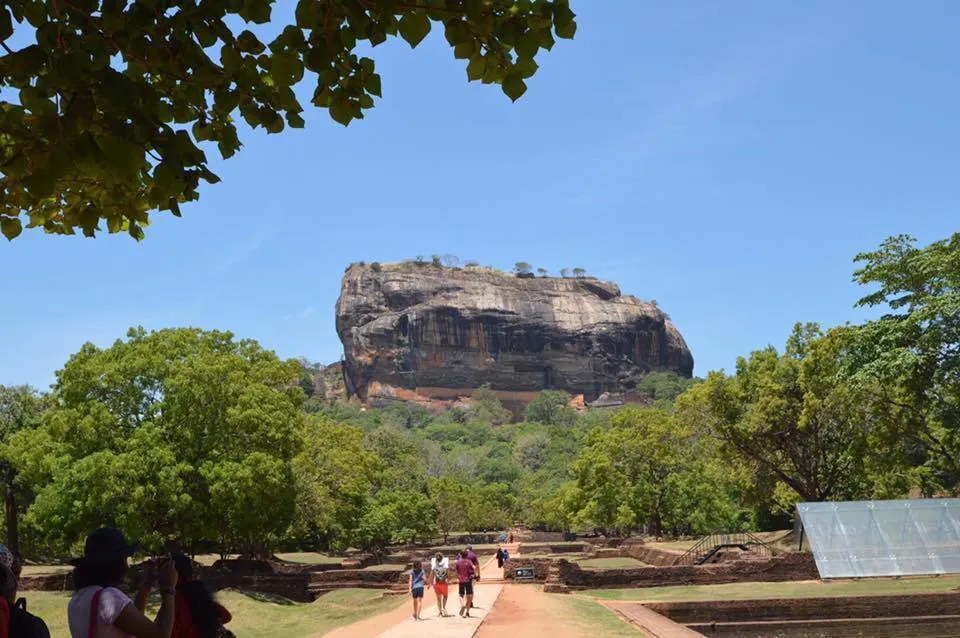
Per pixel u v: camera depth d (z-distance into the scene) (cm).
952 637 2795
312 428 6200
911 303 3388
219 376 3847
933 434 3988
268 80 509
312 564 5572
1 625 431
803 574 3709
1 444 4112
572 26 450
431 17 446
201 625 578
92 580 463
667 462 6550
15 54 398
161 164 424
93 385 3750
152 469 3553
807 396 4456
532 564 4375
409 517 8006
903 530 3653
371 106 477
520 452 16625
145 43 430
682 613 2953
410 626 2253
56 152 399
